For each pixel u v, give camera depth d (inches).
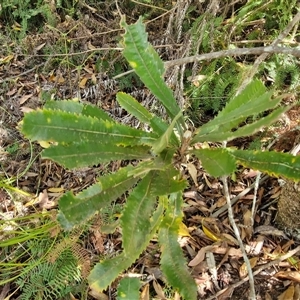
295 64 41.1
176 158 21.5
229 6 45.1
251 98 19.7
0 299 36.3
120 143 19.7
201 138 20.2
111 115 46.9
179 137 23.5
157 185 19.3
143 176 19.6
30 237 36.6
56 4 57.2
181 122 21.8
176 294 34.0
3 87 54.4
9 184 43.5
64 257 35.4
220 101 43.0
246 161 19.1
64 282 34.6
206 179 40.2
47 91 53.2
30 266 35.3
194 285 22.8
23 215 41.7
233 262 35.2
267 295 32.8
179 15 42.8
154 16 51.9
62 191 43.5
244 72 39.4
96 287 22.0
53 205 42.3
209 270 35.0
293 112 38.6
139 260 36.1
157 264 35.8
